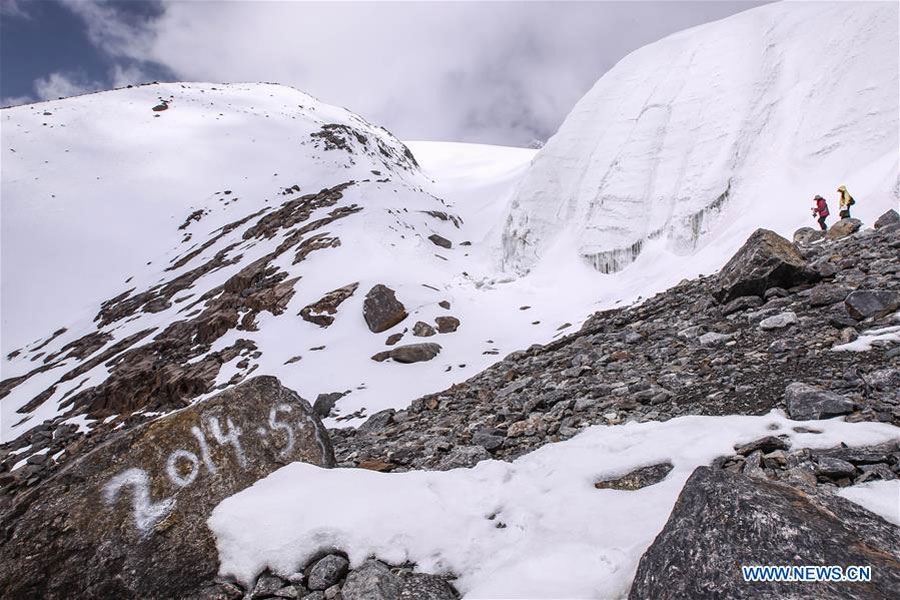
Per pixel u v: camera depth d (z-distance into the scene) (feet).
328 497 16.89
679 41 131.64
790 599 8.63
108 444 18.02
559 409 29.81
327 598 13.69
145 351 120.16
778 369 26.07
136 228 233.14
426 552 14.94
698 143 101.24
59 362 141.69
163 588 14.78
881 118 75.36
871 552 9.49
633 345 42.65
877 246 44.96
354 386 77.77
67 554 15.61
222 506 16.92
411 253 137.59
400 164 339.98
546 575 12.64
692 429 19.79
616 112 133.90
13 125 301.43
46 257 211.41
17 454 93.30
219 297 136.36
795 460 15.62
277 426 20.01
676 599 9.41
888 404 18.74
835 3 98.53
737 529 10.21
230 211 233.35
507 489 18.22
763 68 100.22
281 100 419.13
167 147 296.92
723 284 45.16
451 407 45.91
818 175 77.92
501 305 107.14
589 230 114.52
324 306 107.55
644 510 14.48
